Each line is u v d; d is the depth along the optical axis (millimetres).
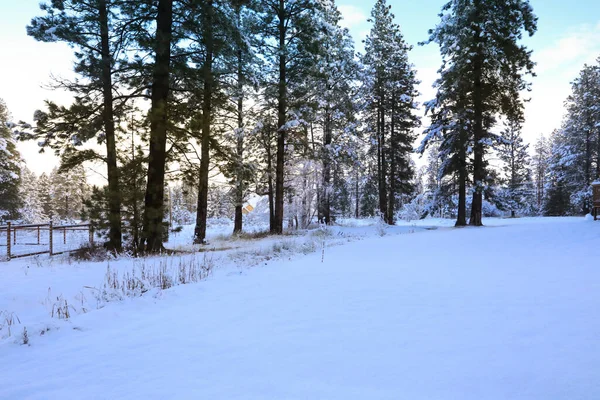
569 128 41594
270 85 19766
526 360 2629
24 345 3592
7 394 2445
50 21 11359
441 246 11453
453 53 22469
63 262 10352
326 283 6043
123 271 8156
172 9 13406
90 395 2367
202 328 3848
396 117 30312
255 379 2506
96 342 3568
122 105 12820
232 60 15508
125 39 12852
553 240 11156
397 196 34031
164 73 12180
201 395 2283
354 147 25406
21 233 26062
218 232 25047
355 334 3420
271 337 3447
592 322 3467
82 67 11578
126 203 11828
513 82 21625
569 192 43906
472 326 3512
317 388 2324
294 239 15992
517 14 20375
